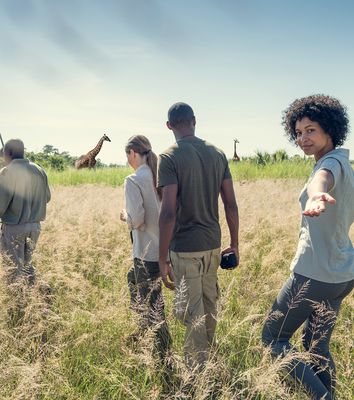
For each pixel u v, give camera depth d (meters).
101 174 20.95
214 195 3.29
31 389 2.81
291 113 2.85
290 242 6.41
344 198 2.63
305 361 2.88
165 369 3.30
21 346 3.33
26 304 3.80
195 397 2.81
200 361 3.19
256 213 7.78
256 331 3.67
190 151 3.19
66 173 21.42
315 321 2.91
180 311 3.24
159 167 3.17
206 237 3.24
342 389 3.09
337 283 2.74
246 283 4.54
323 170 2.53
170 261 3.30
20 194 4.85
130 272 3.95
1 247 4.92
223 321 3.91
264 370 2.89
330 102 2.72
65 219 8.03
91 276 5.14
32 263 5.14
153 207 3.71
